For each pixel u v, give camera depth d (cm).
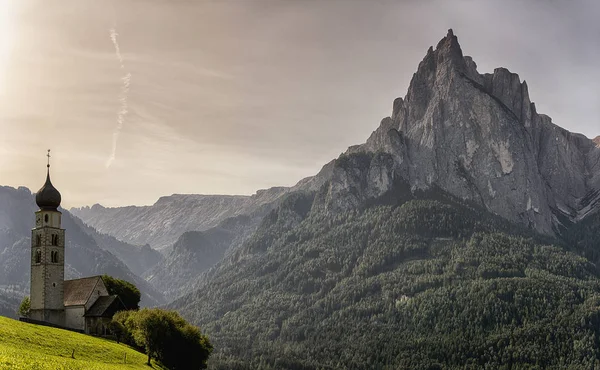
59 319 19275
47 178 19762
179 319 17775
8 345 12219
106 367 12150
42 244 19250
